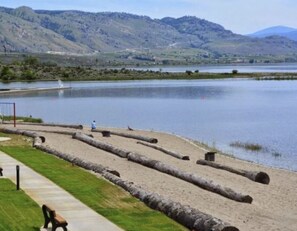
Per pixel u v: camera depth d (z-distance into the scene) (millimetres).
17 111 89125
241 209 25109
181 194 27641
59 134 54125
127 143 49969
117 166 35875
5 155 36688
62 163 33469
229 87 150750
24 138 46969
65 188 25688
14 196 23859
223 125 68500
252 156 45781
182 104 99625
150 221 20266
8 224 19406
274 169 38938
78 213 21094
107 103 102812
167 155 43375
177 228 19484
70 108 93875
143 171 34219
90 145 46062
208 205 25469
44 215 19094
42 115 82812
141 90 139375
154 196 22625
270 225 22328
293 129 63844
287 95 120625
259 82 175625
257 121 72688
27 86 160625
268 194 29625
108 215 20859
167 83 172625
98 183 26906
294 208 26422
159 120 74688
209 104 99438
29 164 32719
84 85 165875
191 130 63781
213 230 18297
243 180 33469
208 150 47938
